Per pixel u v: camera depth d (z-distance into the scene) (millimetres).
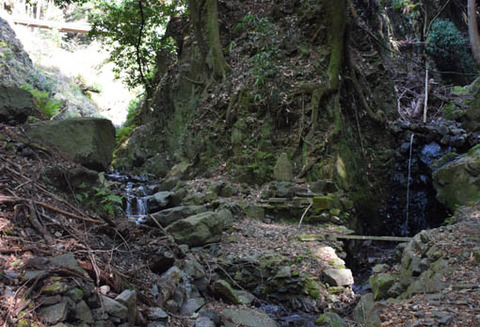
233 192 10359
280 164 10664
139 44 16906
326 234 8484
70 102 20500
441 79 17812
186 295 5352
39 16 30891
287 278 6676
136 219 8539
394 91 13602
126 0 16578
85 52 29469
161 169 13883
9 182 4723
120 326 3809
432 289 4691
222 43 13664
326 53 12023
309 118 11258
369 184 11875
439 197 10625
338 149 10852
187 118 13758
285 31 12758
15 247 3881
